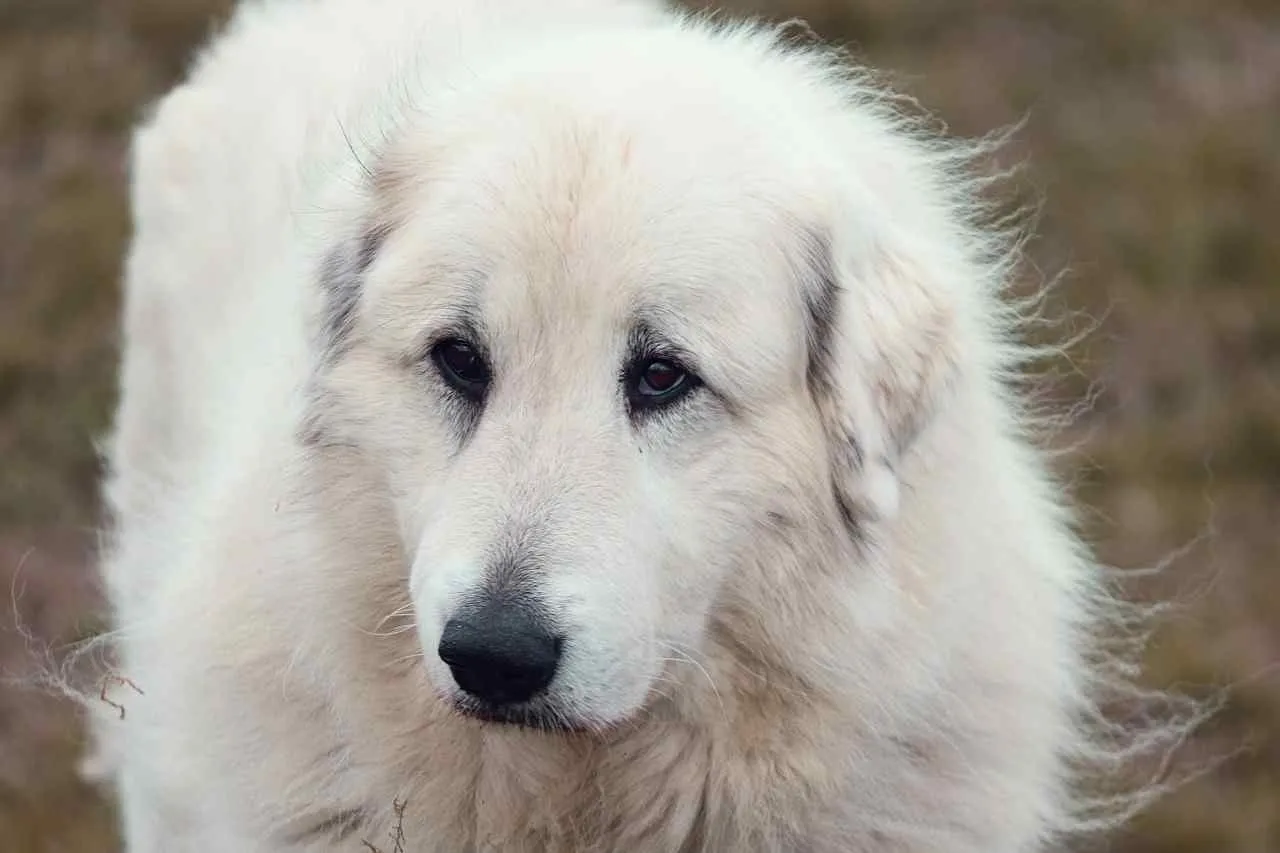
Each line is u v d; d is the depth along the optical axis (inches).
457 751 290.7
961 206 332.8
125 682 332.8
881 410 282.5
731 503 275.1
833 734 287.0
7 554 508.1
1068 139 663.1
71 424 544.4
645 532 265.4
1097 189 636.7
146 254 406.9
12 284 597.6
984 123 665.6
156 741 326.3
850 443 279.4
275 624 295.4
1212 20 741.3
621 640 260.8
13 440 542.9
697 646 279.1
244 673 298.5
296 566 292.7
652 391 271.4
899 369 283.3
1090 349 555.8
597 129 270.7
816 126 300.2
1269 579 501.7
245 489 303.0
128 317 419.8
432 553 263.3
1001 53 713.0
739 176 274.7
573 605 255.8
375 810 298.8
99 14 720.3
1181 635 481.1
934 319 287.0
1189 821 438.0
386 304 280.4
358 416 284.4
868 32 717.3
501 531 258.1
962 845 302.5
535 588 254.8
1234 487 528.7
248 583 297.9
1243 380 567.2
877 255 288.0
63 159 652.1
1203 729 462.0
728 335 270.5
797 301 279.1
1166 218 618.8
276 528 295.6
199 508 321.7
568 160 268.4
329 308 292.0
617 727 271.7
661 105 276.4
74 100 674.2
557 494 260.1
